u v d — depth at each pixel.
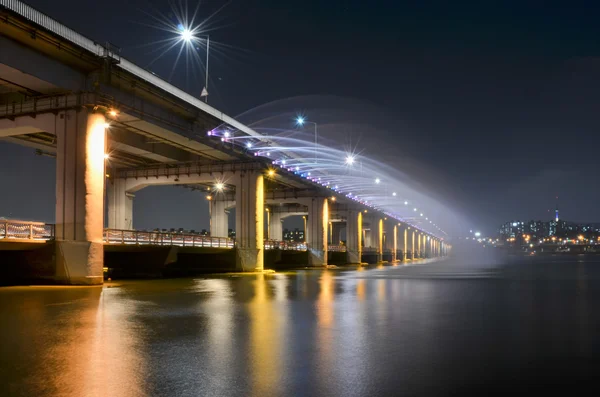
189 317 15.75
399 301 21.33
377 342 11.78
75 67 30.72
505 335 12.81
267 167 54.44
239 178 53.44
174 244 42.34
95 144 31.16
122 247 35.91
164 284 31.88
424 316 16.38
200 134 44.75
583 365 9.60
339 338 12.25
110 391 7.75
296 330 13.38
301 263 76.25
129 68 33.28
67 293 24.27
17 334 12.57
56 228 31.08
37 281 30.72
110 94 32.84
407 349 11.02
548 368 9.38
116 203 54.44
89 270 30.14
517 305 19.98
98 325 14.04
